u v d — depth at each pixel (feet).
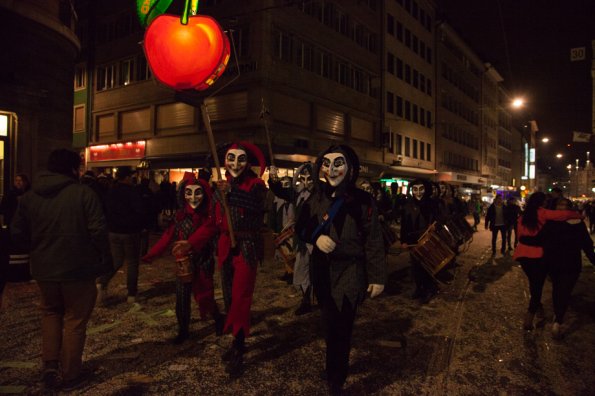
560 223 15.12
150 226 28.86
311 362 12.50
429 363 12.73
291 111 71.36
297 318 16.74
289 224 21.06
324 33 78.95
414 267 20.67
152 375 11.48
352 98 88.38
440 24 133.08
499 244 47.03
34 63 34.19
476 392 10.95
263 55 64.23
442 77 137.69
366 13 94.48
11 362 12.13
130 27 85.35
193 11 11.34
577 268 14.93
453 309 18.78
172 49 11.25
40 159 34.81
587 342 14.80
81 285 10.60
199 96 12.23
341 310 10.25
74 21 40.24
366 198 10.59
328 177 10.39
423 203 21.13
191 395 10.42
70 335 10.62
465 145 160.45
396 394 10.74
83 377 11.23
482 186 174.50
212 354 12.98
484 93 185.98
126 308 17.57
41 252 10.38
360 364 12.55
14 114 32.45
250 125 64.69
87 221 10.62
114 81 88.79
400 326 16.22
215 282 22.86
